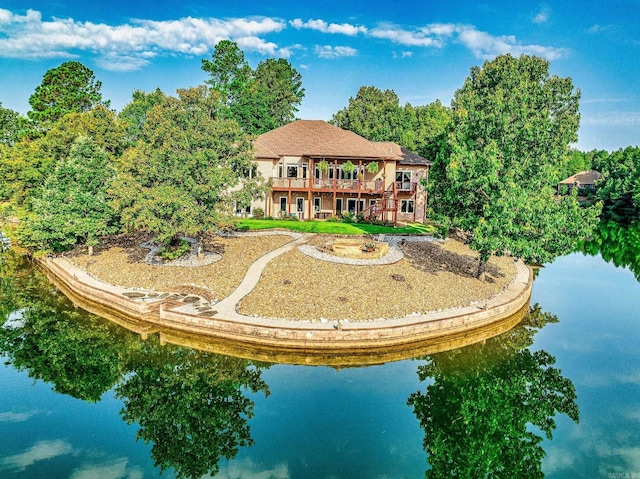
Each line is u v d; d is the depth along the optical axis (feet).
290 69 287.69
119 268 109.81
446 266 110.83
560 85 143.54
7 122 207.10
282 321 80.79
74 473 48.06
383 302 88.28
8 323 91.30
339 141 158.71
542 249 90.94
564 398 66.74
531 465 51.78
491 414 62.95
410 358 78.33
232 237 123.24
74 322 91.45
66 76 199.72
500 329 90.38
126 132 165.68
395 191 147.23
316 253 108.68
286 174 156.76
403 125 220.84
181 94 105.91
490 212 91.15
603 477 49.34
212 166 104.01
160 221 97.35
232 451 52.70
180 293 94.73
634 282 135.23
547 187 98.37
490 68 142.00
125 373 73.36
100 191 119.65
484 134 98.37
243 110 210.18
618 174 290.76
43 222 114.83
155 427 58.54
